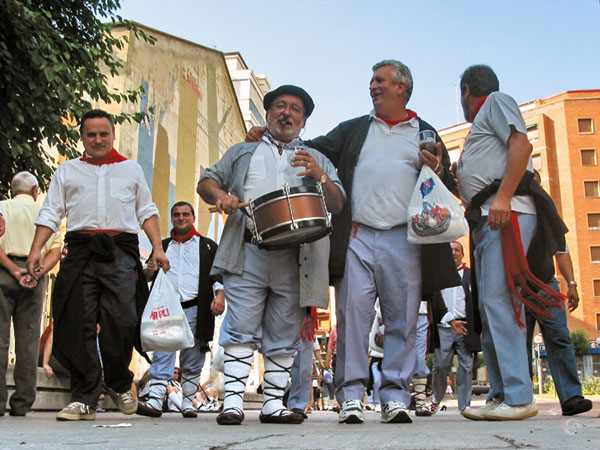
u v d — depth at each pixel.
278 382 3.86
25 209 5.09
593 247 52.47
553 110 55.34
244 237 3.77
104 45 9.11
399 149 4.05
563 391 4.73
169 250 6.31
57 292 4.07
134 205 4.30
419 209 3.77
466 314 6.98
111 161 4.28
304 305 3.70
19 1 7.57
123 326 4.08
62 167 4.28
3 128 7.44
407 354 3.89
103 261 4.08
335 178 3.91
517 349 3.77
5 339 4.67
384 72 4.15
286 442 1.99
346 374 3.82
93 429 2.86
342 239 3.95
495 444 1.90
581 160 53.94
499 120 3.89
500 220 3.73
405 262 3.93
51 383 6.21
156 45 19.88
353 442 1.99
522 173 3.76
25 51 7.44
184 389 6.10
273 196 3.40
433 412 7.82
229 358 3.71
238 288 3.73
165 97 20.33
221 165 3.93
